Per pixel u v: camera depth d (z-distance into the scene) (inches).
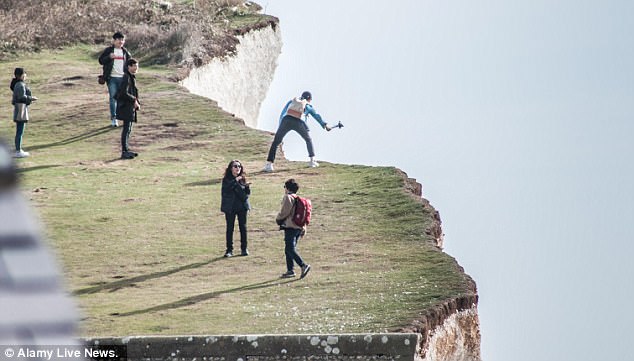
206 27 6161.4
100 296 1947.6
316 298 1860.2
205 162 3452.3
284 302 1834.4
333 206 2763.3
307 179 3139.8
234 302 1852.9
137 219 2679.6
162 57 5467.5
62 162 3437.5
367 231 2501.2
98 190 3026.6
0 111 4372.5
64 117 4131.4
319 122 3344.0
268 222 2640.3
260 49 6628.9
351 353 1326.3
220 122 4025.6
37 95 4606.3
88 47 5693.9
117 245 2411.4
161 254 2336.4
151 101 4318.4
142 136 3826.3
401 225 2551.7
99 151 3631.9
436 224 2586.1
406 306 1759.4
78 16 6023.6
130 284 2066.9
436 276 2033.7
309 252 2306.8
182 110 4180.6
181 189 3053.6
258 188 3016.7
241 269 2198.6
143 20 6136.8
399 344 1326.3
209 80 5629.9
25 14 6013.8
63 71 5093.5
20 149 3508.9
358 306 1769.2
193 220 2682.1
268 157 3280.0
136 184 3120.1
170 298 1909.4
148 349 1321.4
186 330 1616.6
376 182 3046.3
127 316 1739.7
